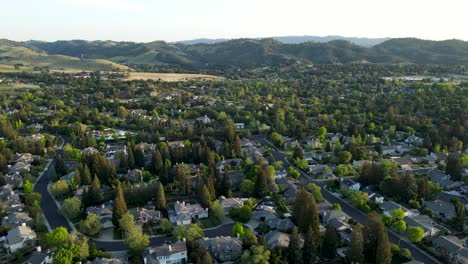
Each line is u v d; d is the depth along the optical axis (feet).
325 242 510.17
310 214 541.75
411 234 538.88
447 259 504.43
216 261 504.84
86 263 479.82
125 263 483.92
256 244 499.92
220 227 593.01
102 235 567.59
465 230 577.02
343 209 654.94
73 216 611.47
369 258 501.15
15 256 514.68
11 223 581.53
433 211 631.56
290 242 486.79
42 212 637.71
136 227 539.70
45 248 517.96
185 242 518.78
